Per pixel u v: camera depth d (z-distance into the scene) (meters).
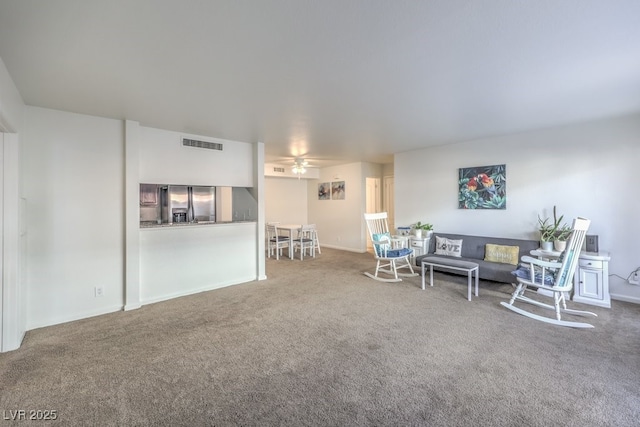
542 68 2.29
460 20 1.67
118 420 1.71
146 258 3.77
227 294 4.09
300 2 1.50
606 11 1.59
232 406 1.82
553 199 4.11
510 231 4.51
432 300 3.76
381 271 5.35
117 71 2.27
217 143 4.55
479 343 2.60
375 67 2.26
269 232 6.91
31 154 2.99
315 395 1.92
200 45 1.92
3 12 1.53
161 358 2.39
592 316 3.14
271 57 2.09
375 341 2.66
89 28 1.71
